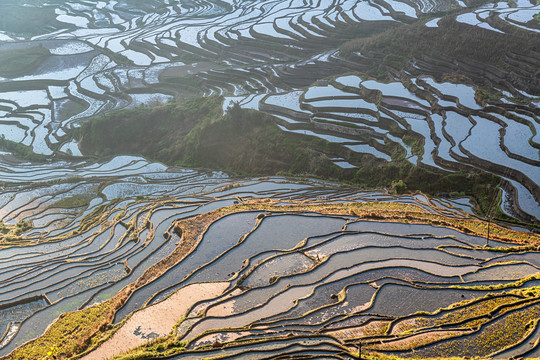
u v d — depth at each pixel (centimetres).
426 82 5497
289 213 3397
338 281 2561
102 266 3100
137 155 5925
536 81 5131
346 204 3700
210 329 2244
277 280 2617
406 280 2519
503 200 3744
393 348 2012
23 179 5434
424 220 3266
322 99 5528
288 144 5047
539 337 2014
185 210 3750
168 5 11212
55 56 8850
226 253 2956
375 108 5234
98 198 4722
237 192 4303
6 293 2927
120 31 10000
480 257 2755
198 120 5972
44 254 3456
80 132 6344
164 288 2670
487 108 4822
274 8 9519
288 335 2136
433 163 4250
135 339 2270
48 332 2452
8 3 11956
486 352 1972
